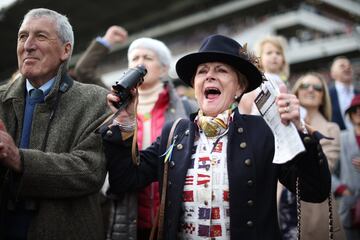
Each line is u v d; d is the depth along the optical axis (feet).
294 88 12.26
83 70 11.21
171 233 6.32
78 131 6.75
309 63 75.66
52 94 6.77
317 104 11.80
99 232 6.93
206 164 6.45
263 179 6.37
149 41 9.97
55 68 6.91
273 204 6.34
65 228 6.48
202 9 92.99
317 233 9.27
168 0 89.40
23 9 70.49
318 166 5.88
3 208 6.40
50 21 6.79
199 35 93.15
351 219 12.17
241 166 6.30
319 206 9.39
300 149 5.48
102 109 6.99
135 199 8.30
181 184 6.45
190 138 6.75
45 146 6.65
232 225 6.05
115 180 6.68
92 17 88.07
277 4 81.46
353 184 12.48
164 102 9.78
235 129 6.63
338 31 74.18
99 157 6.67
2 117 6.86
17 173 6.10
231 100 6.79
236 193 6.15
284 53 12.52
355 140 12.91
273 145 6.53
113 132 6.40
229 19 89.51
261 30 78.07
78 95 7.03
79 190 6.44
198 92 6.83
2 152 5.77
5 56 85.92
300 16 75.51
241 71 6.81
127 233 8.13
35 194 6.23
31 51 6.67
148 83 9.81
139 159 6.77
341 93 17.17
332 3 74.49
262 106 6.01
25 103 6.96
